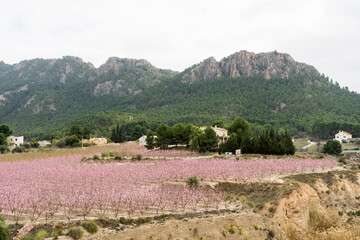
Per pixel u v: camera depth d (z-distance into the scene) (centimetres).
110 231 2183
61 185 3634
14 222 2338
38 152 8862
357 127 14712
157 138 8856
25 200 2666
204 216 2642
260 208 3275
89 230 2120
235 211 2866
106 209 2661
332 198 4191
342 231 3372
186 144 8762
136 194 2914
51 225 2186
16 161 6562
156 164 5278
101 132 16812
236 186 4019
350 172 5094
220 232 2522
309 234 3247
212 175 4353
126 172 4475
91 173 4412
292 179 4272
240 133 8088
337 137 14012
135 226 2298
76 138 11962
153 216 2544
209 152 7475
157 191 3259
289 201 3366
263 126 18550
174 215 2589
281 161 5681
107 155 7062
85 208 2575
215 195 3381
